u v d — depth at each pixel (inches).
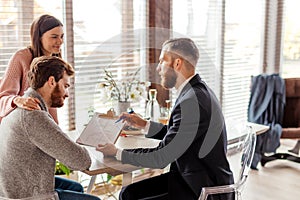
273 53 205.9
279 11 203.5
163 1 157.6
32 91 78.2
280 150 198.8
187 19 170.7
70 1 135.0
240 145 97.6
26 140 74.3
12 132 74.9
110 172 82.4
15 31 126.3
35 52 104.7
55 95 79.2
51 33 103.7
